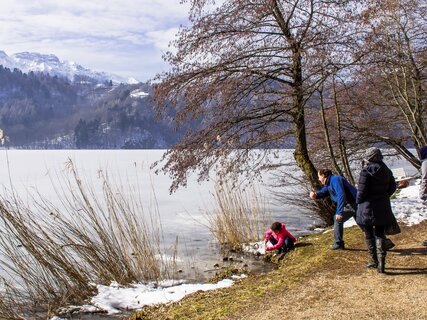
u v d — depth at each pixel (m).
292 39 9.88
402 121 15.16
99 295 7.30
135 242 8.72
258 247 10.62
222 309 5.63
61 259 7.51
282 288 6.22
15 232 7.35
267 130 11.27
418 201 10.96
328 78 10.92
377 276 6.27
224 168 10.70
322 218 12.41
